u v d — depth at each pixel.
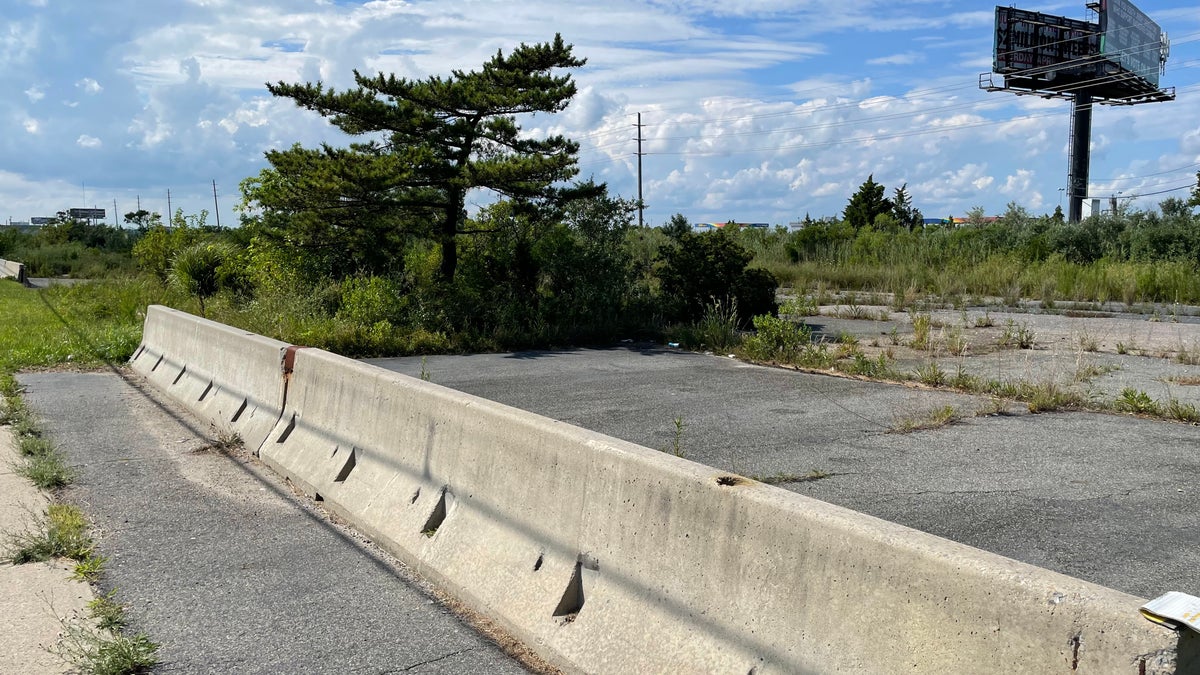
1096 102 66.81
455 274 18.72
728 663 3.24
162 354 11.53
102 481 6.83
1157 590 4.34
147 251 26.94
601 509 4.00
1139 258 30.06
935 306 21.84
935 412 8.73
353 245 19.47
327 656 3.93
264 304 17.72
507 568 4.38
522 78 17.72
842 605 2.95
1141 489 6.10
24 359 13.24
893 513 5.62
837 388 10.67
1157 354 12.78
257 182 20.55
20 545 5.25
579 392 10.73
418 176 17.50
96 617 4.31
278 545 5.41
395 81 17.27
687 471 3.65
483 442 4.90
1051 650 2.38
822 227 42.50
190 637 4.12
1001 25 59.44
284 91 16.58
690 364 13.29
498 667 3.84
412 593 4.66
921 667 2.66
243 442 7.88
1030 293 24.72
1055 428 8.13
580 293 17.58
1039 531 5.25
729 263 17.81
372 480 5.85
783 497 3.29
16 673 3.75
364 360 14.40
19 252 53.69
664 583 3.61
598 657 3.67
